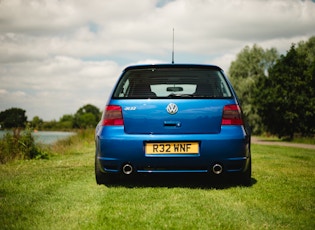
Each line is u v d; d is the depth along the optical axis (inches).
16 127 390.9
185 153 168.4
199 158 168.2
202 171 171.2
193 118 170.9
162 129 170.7
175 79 179.8
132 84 179.9
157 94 174.9
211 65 185.5
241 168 173.0
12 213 131.3
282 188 180.9
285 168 267.9
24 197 159.5
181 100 172.6
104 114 178.1
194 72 183.2
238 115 174.2
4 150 366.0
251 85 2001.7
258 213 131.3
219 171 169.8
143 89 177.0
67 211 134.8
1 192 171.6
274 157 368.5
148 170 171.3
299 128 1354.6
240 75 2162.9
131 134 171.5
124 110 173.6
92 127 800.9
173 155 168.1
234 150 169.3
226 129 171.2
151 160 168.9
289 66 1369.3
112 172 174.7
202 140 168.1
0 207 140.9
